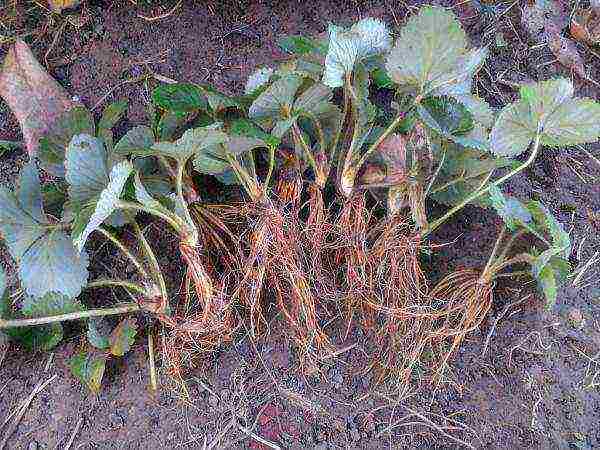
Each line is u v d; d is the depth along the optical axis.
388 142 0.36
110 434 0.34
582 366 0.37
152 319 0.37
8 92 0.40
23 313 0.34
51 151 0.37
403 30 0.32
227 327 0.36
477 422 0.35
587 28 0.46
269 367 0.36
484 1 0.48
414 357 0.36
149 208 0.33
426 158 0.36
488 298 0.36
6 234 0.33
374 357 0.37
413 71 0.34
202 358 0.36
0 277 0.33
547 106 0.34
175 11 0.45
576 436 0.35
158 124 0.36
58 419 0.35
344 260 0.38
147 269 0.38
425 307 0.37
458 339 0.36
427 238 0.40
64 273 0.34
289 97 0.33
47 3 0.45
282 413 0.35
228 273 0.37
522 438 0.35
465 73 0.34
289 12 0.45
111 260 0.39
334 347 0.37
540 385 0.36
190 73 0.43
